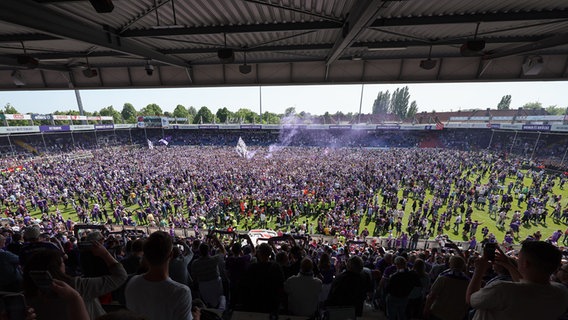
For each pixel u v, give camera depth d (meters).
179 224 19.25
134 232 11.05
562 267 3.65
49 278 1.76
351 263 4.03
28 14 5.93
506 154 45.97
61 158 46.22
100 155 49.50
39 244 3.95
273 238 7.51
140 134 71.75
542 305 2.00
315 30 8.45
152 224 19.66
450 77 11.96
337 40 9.34
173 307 2.15
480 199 23.80
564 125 38.66
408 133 61.41
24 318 1.80
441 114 78.25
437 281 3.71
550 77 11.26
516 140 52.09
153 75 13.76
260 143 65.19
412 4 6.82
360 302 4.01
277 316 3.69
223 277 5.64
